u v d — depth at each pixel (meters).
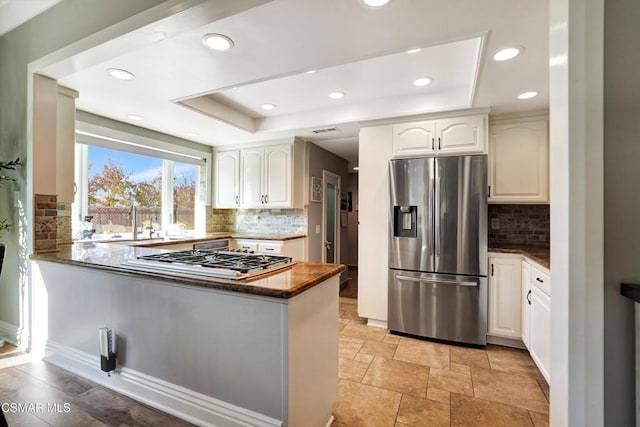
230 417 1.49
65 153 2.59
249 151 4.33
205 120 3.31
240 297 1.46
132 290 1.81
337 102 3.17
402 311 2.96
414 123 3.02
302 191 4.28
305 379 1.48
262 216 4.64
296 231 4.38
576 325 0.92
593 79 0.90
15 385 1.94
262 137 4.04
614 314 0.91
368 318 3.25
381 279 3.18
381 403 1.89
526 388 2.06
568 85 0.93
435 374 2.24
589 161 0.91
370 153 3.22
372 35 1.74
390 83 2.67
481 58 1.90
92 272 1.99
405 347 2.71
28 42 2.21
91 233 3.19
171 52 2.00
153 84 2.49
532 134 2.82
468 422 1.72
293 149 4.02
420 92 2.86
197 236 4.03
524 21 1.55
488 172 2.93
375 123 3.20
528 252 2.50
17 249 2.39
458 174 2.75
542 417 1.76
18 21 2.23
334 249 5.27
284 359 1.36
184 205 4.36
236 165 4.43
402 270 2.97
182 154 4.21
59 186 2.56
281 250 3.82
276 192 4.11
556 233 1.00
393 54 2.07
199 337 1.59
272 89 2.85
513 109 2.78
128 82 2.46
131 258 2.02
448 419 1.74
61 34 1.97
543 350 2.10
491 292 2.72
